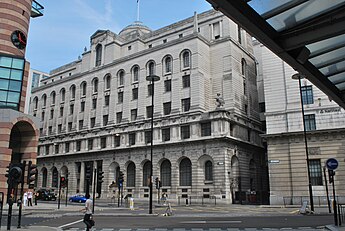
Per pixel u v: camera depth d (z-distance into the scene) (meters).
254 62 65.94
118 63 67.88
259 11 7.10
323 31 7.68
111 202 55.06
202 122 51.94
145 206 43.12
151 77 33.66
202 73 56.03
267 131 42.78
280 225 17.97
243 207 39.06
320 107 39.94
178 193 52.25
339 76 10.76
